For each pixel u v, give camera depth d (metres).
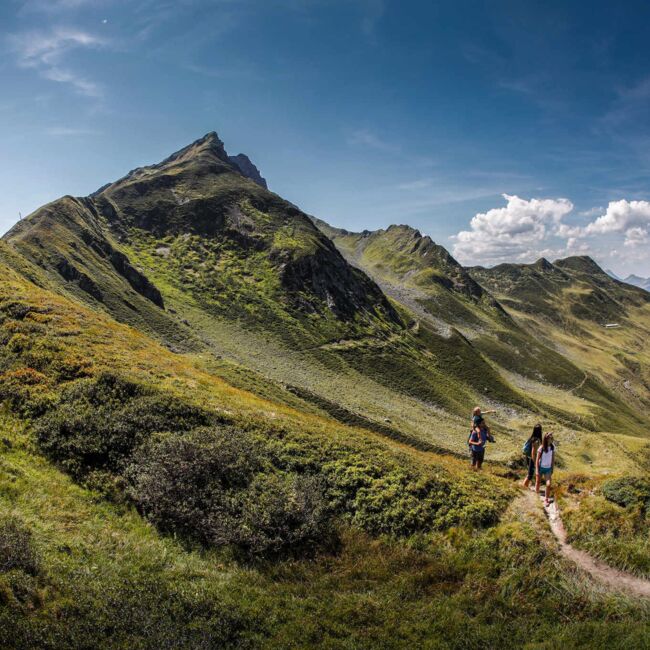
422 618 12.72
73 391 23.42
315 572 15.27
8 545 12.12
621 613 12.87
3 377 23.83
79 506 16.48
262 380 83.25
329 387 137.75
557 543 16.59
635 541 16.11
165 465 18.86
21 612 10.48
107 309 129.38
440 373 192.50
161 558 14.69
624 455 115.81
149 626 11.02
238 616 12.07
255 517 17.31
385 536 17.97
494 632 12.15
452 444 113.56
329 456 22.95
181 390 27.05
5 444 19.06
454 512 19.11
